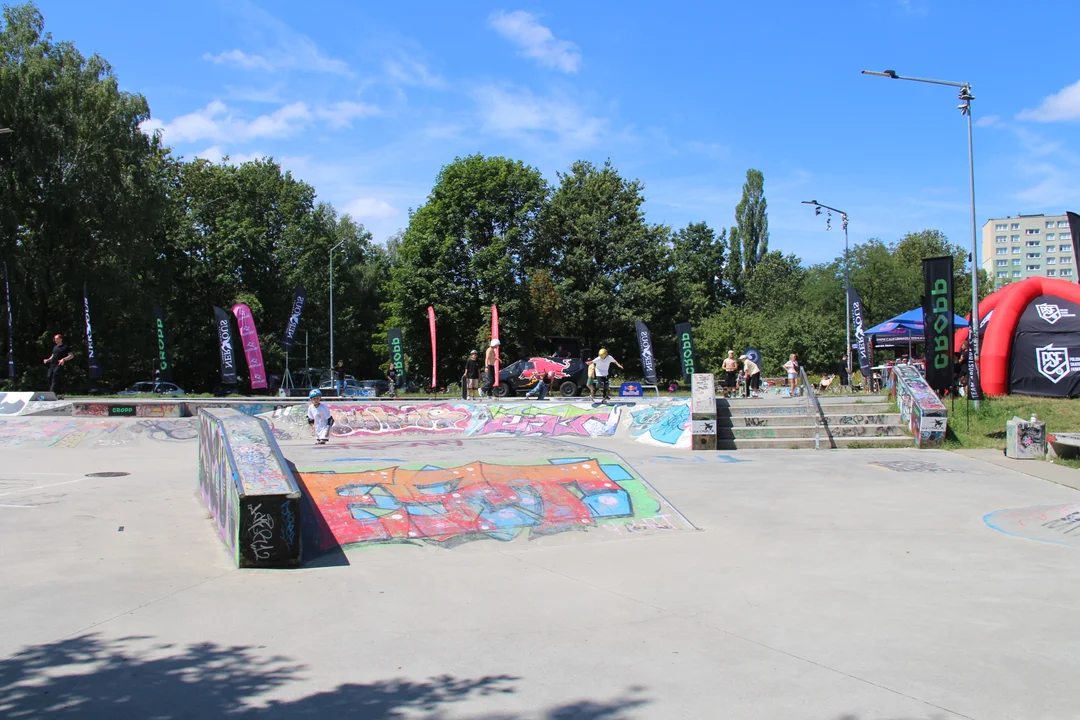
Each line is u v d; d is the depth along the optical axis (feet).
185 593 19.76
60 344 74.84
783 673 14.57
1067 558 23.07
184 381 159.33
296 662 15.12
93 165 114.32
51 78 113.29
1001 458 43.09
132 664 14.92
